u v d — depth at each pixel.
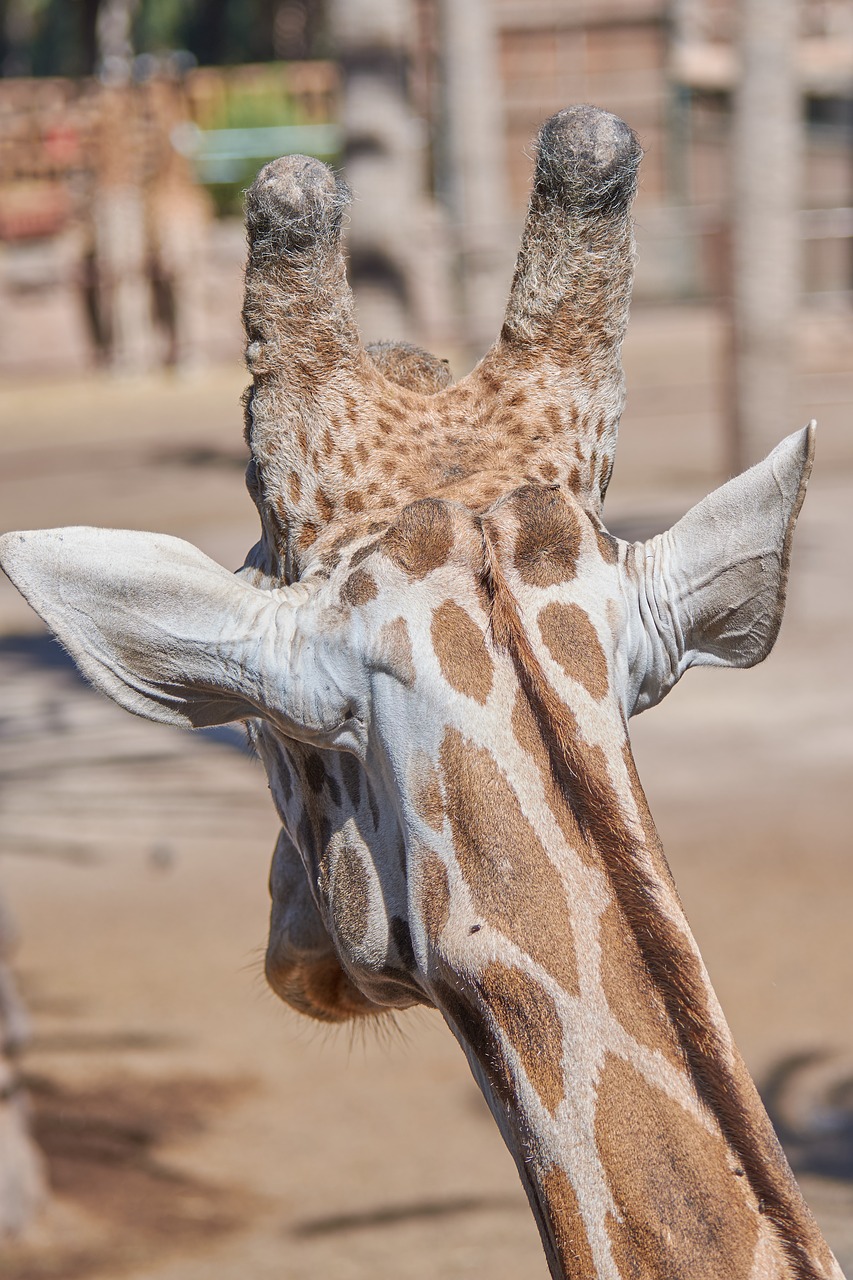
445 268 32.50
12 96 34.28
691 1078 2.67
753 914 13.58
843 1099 11.42
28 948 13.66
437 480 3.14
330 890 3.16
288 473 3.19
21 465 25.70
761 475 2.99
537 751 2.85
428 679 2.89
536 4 37.06
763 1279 2.55
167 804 14.48
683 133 37.72
